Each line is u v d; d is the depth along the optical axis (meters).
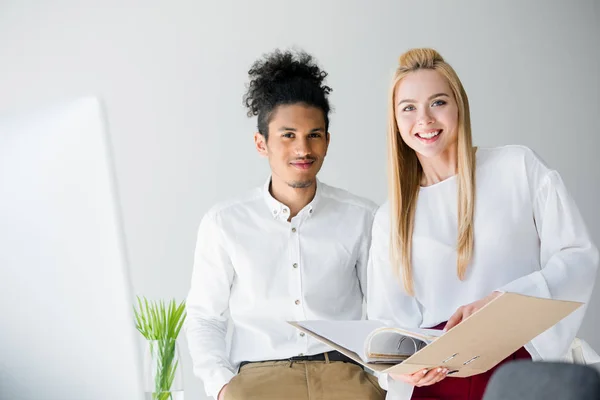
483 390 2.13
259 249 2.70
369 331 2.08
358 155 4.77
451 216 2.32
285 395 2.37
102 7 4.73
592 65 4.94
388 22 4.82
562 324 2.17
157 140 4.70
